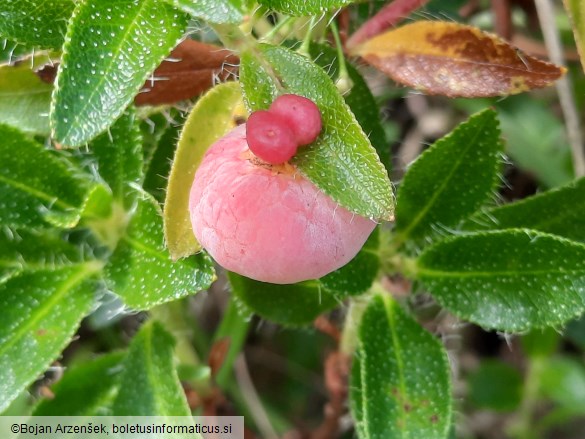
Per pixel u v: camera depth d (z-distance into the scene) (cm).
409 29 9
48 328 9
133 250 8
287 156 6
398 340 9
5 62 9
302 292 9
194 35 10
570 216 9
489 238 8
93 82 6
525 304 8
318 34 9
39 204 9
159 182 9
